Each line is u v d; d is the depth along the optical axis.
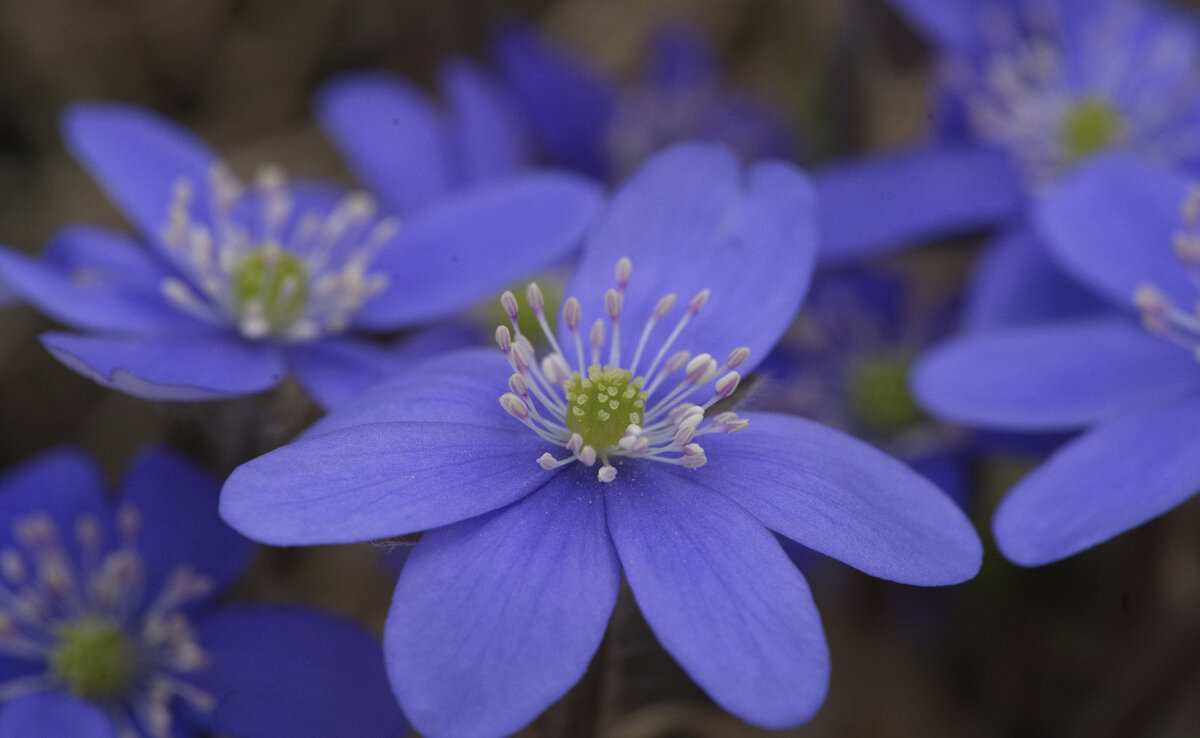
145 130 0.14
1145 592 0.14
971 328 0.14
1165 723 0.14
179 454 0.13
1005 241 0.14
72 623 0.13
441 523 0.10
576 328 0.11
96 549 0.13
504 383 0.11
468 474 0.11
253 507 0.10
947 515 0.11
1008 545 0.11
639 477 0.11
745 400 0.11
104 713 0.12
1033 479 0.12
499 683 0.10
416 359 0.13
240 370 0.12
